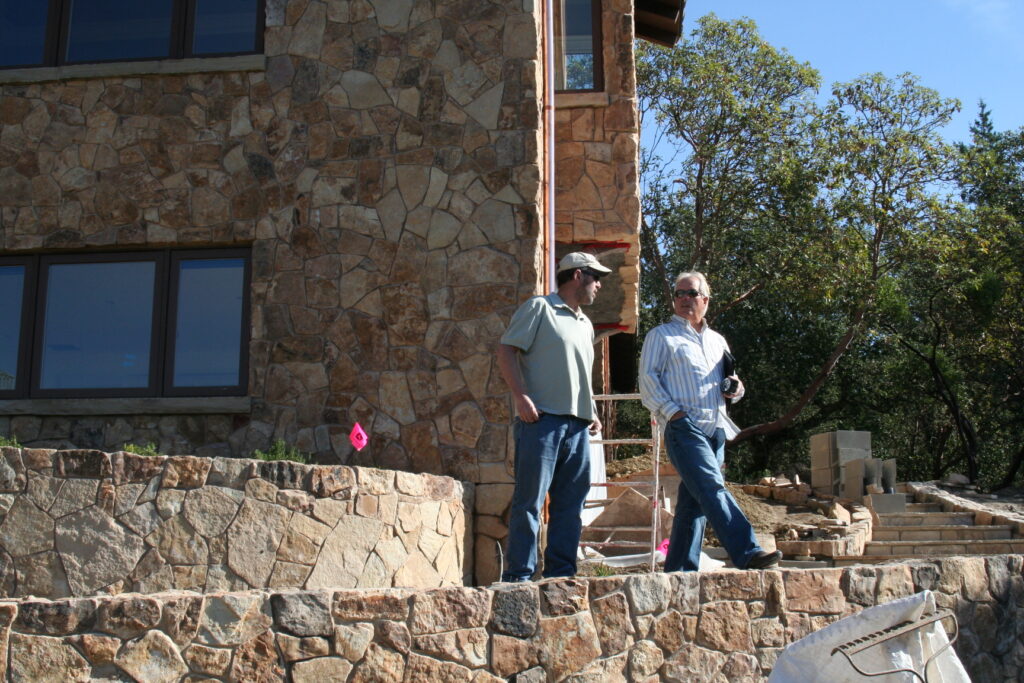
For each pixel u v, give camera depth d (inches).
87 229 377.4
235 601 200.1
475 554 342.0
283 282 366.6
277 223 370.9
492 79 370.0
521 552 235.1
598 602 213.0
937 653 170.4
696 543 250.8
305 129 374.9
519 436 243.3
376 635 202.5
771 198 1010.1
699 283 256.1
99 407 362.9
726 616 219.3
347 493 286.0
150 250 381.1
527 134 365.4
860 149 935.0
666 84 1005.2
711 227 1050.7
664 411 244.1
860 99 950.4
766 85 1045.8
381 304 361.4
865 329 1026.1
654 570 350.9
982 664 240.4
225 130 378.6
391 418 354.0
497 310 355.9
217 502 272.5
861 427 1186.0
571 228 411.8
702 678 214.7
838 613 225.5
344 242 366.6
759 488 636.7
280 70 378.9
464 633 206.1
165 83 383.9
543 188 383.6
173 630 197.6
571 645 209.6
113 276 382.3
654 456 367.9
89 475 272.8
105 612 197.2
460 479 346.6
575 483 247.4
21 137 384.8
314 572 276.8
